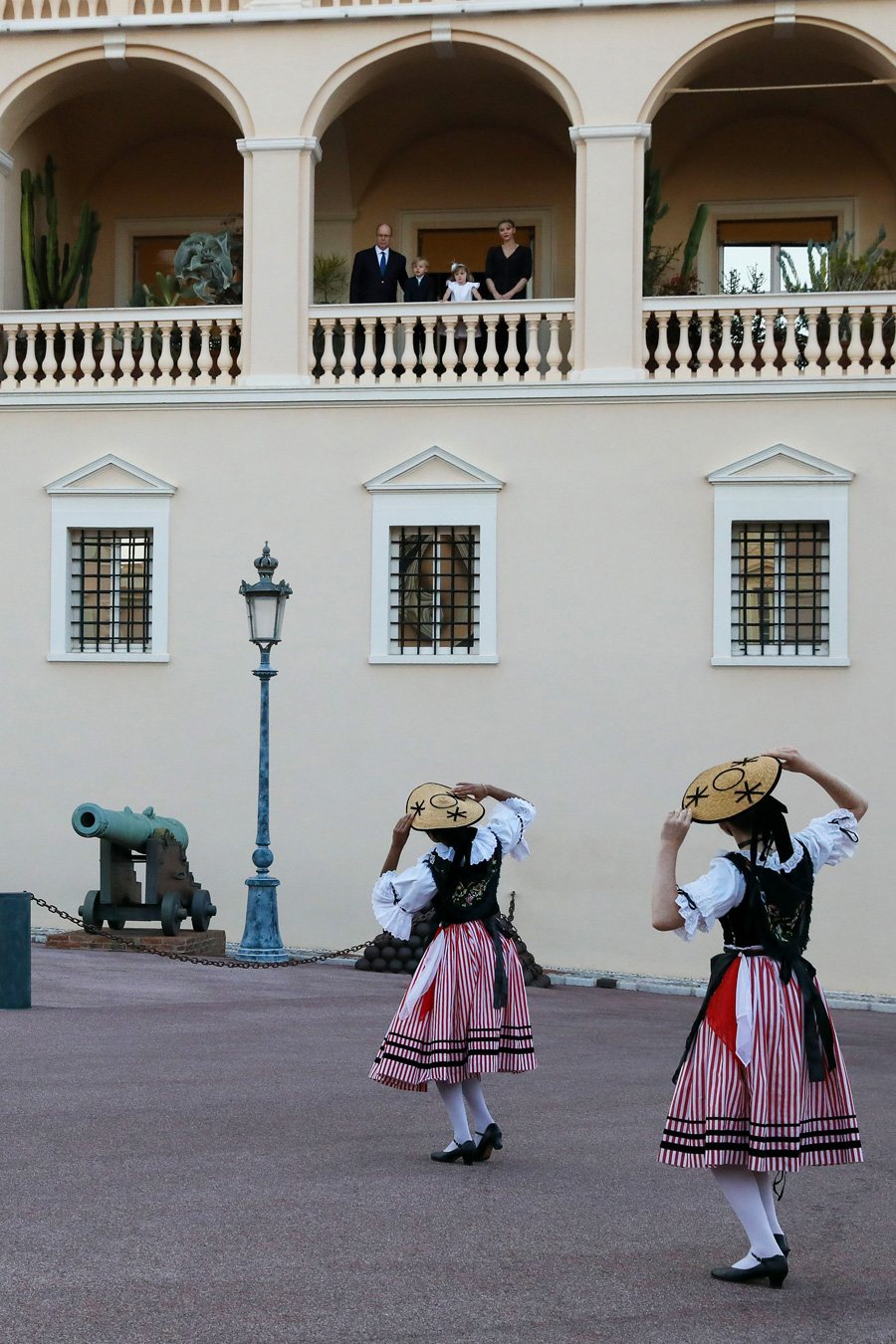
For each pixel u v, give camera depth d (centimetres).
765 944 534
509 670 1745
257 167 1809
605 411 1747
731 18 1745
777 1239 548
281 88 1809
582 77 1767
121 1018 1107
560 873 1722
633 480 1741
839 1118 536
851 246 1947
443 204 2072
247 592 1553
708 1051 532
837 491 1712
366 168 2062
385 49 1795
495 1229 597
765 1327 486
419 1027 709
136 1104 812
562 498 1750
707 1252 576
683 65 1753
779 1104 521
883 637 1698
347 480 1781
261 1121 785
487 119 2033
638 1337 474
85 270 2006
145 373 1827
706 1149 528
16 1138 725
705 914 529
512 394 1758
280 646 1777
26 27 1836
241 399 1792
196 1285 513
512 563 1753
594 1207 639
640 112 1758
